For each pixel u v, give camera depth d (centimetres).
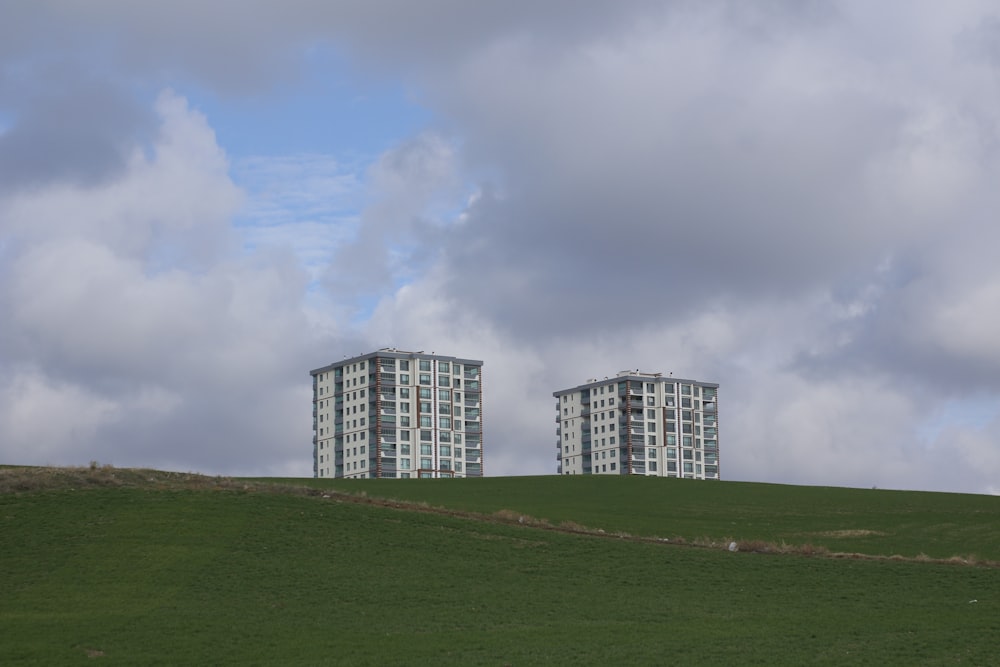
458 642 4425
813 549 6750
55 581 5350
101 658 4066
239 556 5919
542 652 4253
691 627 4734
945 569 6091
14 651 4134
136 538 6128
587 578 5853
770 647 4334
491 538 6712
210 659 4097
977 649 4262
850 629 4650
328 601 5184
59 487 7131
